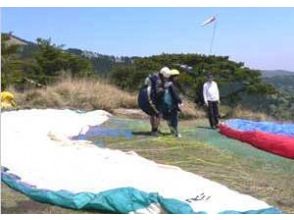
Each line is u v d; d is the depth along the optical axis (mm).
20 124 14969
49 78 32562
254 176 10375
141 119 19812
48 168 9953
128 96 22438
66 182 8984
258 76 32688
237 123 16844
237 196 8445
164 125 17109
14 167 9969
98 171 9719
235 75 32250
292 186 9648
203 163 11484
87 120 17312
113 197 7668
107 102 21344
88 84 23016
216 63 33031
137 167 10086
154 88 14688
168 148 13156
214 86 16969
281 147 12445
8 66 30484
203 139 14672
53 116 17297
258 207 7914
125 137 14758
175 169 10062
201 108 20938
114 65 34562
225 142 14172
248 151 12938
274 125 16609
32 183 8938
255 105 28562
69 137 14500
